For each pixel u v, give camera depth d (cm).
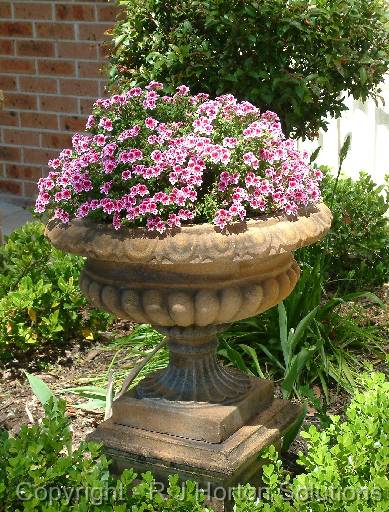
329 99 449
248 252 276
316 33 417
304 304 415
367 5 437
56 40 650
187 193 282
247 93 424
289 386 359
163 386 317
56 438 278
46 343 449
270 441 314
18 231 491
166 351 418
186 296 283
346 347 438
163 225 277
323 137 621
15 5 655
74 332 456
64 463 261
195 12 426
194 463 298
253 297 288
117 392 395
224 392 315
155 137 297
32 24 654
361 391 395
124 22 459
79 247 288
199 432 304
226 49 418
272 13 408
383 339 435
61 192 300
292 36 419
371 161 614
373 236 503
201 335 305
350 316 445
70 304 445
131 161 290
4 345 430
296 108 424
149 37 439
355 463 263
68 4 635
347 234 496
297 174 301
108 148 296
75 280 463
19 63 671
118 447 312
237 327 420
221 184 288
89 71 646
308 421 374
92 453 270
